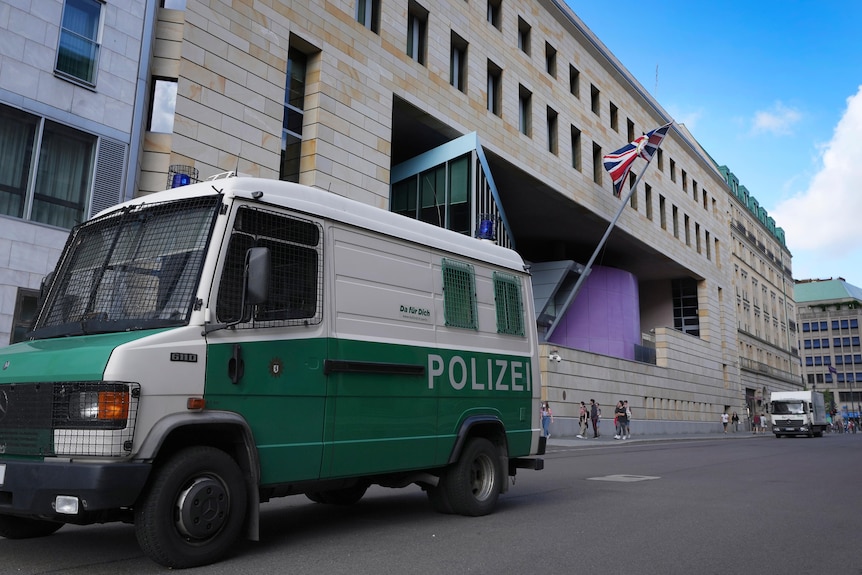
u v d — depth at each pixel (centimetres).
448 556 552
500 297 820
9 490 466
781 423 4759
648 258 4906
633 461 1691
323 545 584
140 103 1758
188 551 479
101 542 585
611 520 745
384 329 650
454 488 734
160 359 478
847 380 12456
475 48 3073
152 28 1816
